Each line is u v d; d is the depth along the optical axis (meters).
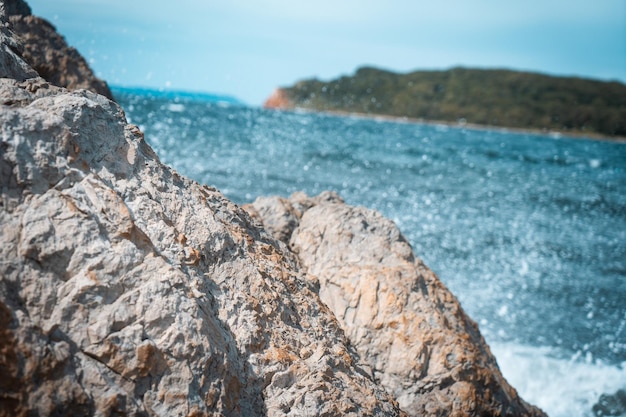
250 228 5.57
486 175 39.81
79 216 3.66
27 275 3.43
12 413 3.12
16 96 4.06
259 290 4.55
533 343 12.21
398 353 5.72
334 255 6.43
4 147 3.59
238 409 3.86
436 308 6.08
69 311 3.45
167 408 3.51
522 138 119.06
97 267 3.60
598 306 15.16
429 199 26.36
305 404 4.11
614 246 21.89
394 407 4.80
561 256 19.52
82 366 3.39
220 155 27.62
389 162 38.97
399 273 6.13
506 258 18.38
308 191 23.14
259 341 4.24
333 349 4.82
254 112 79.94
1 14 5.45
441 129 122.94
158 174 4.50
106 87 10.88
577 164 60.91
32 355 3.21
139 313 3.61
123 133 4.38
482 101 160.25
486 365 6.22
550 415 9.82
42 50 9.98
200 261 4.40
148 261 3.79
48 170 3.71
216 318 4.14
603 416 9.88
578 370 11.18
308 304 4.99
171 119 38.25
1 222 3.47
